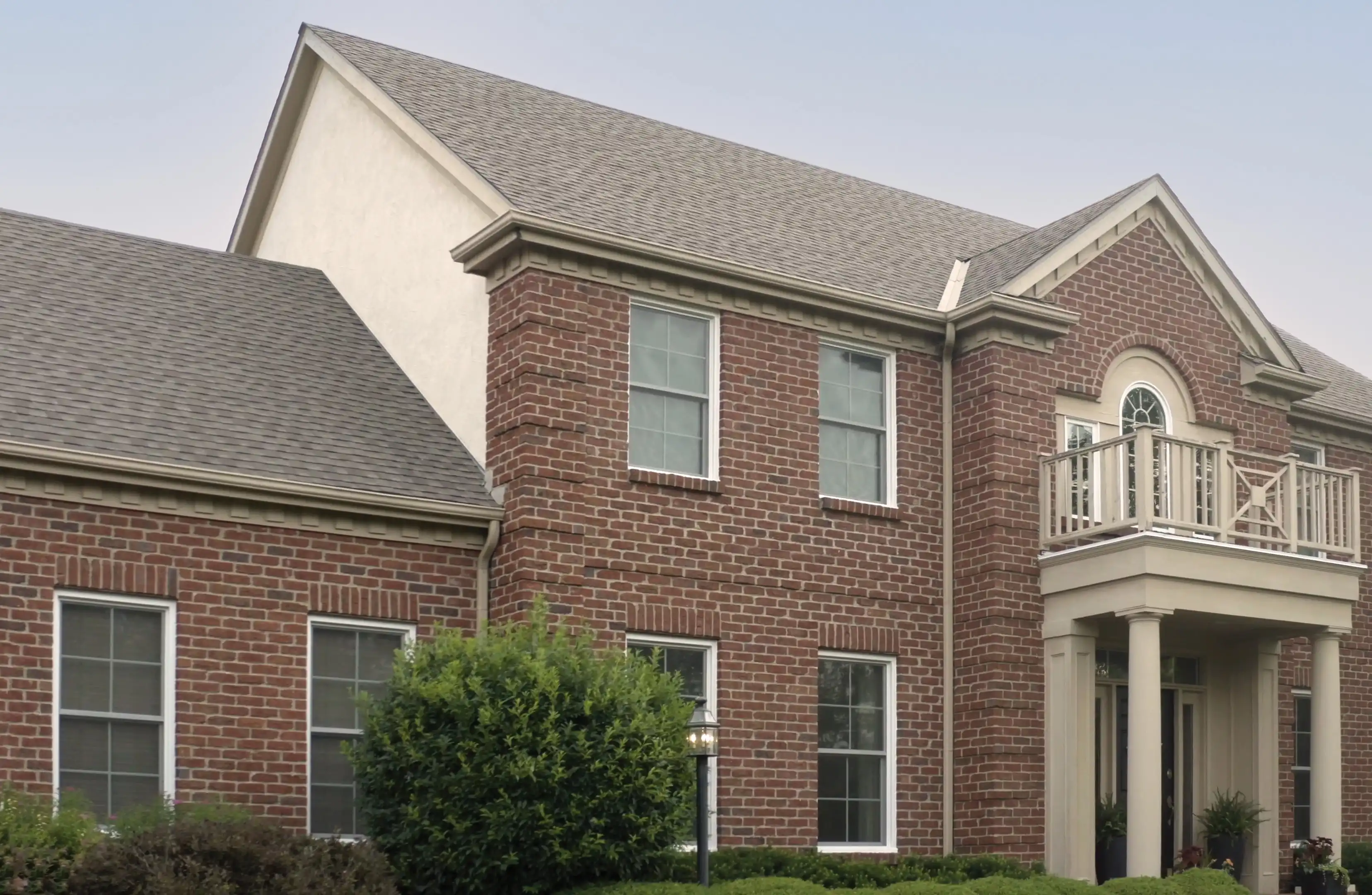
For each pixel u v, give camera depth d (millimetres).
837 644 17531
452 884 13648
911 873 16234
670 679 14992
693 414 17172
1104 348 19328
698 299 17172
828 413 18141
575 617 15758
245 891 11984
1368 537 23328
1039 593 18203
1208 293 20484
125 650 14109
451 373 17562
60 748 13648
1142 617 17016
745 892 12828
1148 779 16750
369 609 15312
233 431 15414
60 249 17734
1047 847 17688
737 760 16625
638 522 16375
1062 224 20125
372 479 15633
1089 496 18391
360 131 20344
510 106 20719
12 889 11633
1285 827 20438
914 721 17969
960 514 18516
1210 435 20266
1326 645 18828
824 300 17828
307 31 21344
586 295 16422
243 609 14641
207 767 14258
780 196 21500
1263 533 19500
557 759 13273
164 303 17578
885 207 23359
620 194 18516
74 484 13922
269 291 19234
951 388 18875
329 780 15039
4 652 13398
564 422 16047
